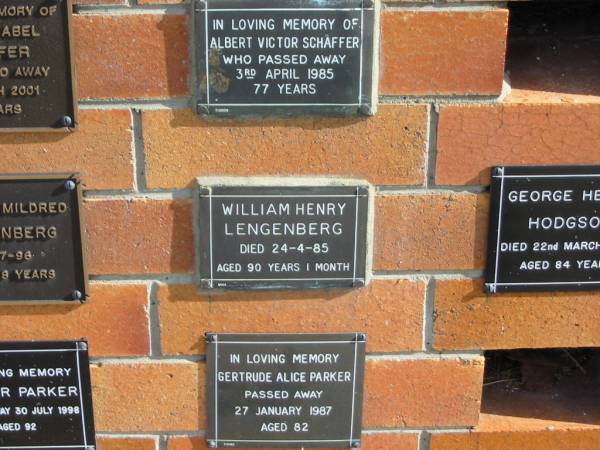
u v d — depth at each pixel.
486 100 1.29
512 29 1.49
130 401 1.40
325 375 1.40
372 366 1.40
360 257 1.33
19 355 1.37
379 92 1.27
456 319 1.38
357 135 1.29
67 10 1.22
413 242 1.34
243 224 1.31
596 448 1.44
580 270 1.36
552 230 1.34
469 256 1.35
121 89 1.26
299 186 1.29
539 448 1.44
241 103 1.26
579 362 1.59
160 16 1.23
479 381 1.41
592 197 1.32
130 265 1.33
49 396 1.39
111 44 1.24
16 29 1.23
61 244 1.32
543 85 1.35
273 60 1.25
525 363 1.59
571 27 1.49
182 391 1.40
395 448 1.45
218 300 1.36
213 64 1.24
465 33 1.25
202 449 1.43
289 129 1.28
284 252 1.32
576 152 1.31
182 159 1.29
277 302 1.36
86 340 1.37
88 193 1.30
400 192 1.32
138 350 1.38
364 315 1.37
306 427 1.42
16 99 1.25
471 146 1.30
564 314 1.38
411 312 1.38
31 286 1.33
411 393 1.41
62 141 1.28
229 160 1.30
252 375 1.39
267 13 1.22
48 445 1.42
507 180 1.31
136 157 1.29
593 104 1.28
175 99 1.27
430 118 1.29
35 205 1.30
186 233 1.32
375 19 1.23
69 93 1.26
